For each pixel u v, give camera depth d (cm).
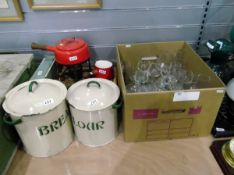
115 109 81
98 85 83
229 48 93
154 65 110
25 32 106
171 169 79
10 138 81
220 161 79
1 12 98
